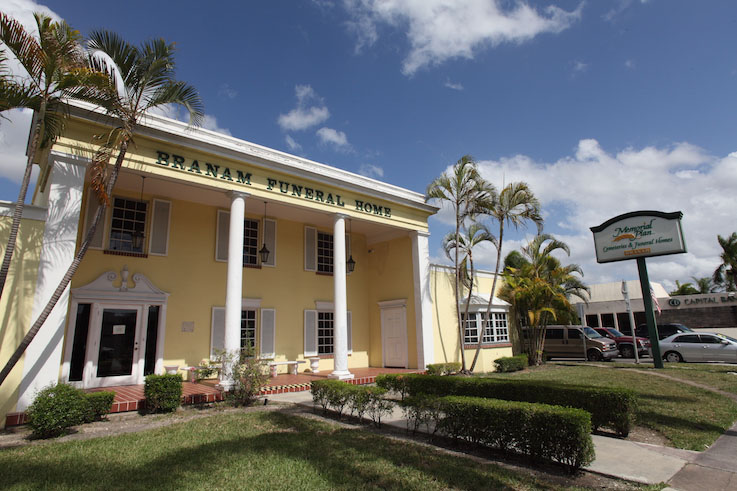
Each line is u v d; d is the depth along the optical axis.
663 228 16.48
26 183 7.67
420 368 16.03
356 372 15.48
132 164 10.41
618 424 6.99
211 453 6.10
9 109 7.63
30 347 8.14
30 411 7.25
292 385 12.16
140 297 12.33
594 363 19.86
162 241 13.19
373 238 18.80
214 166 11.84
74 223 9.12
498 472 5.34
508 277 20.47
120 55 8.66
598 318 34.19
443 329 17.44
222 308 14.05
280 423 8.15
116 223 12.51
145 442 6.74
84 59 8.19
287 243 16.34
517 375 15.30
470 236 17.16
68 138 9.41
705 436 6.78
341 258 14.30
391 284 17.80
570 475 5.30
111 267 12.11
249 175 12.50
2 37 7.27
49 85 7.77
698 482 4.94
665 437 6.90
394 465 5.61
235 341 11.04
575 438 5.30
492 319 19.27
